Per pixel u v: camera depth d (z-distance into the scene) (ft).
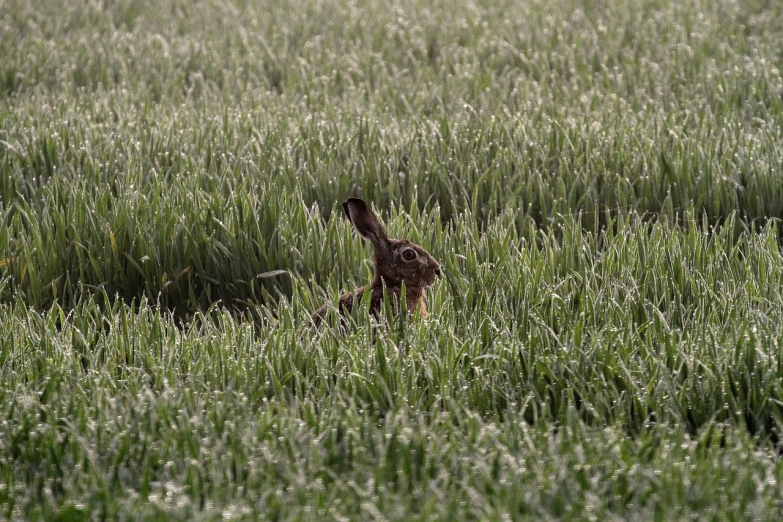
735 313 34.37
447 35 86.89
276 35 86.84
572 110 63.00
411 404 30.12
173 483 25.32
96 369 32.45
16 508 24.80
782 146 54.80
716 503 23.99
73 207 45.93
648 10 95.76
